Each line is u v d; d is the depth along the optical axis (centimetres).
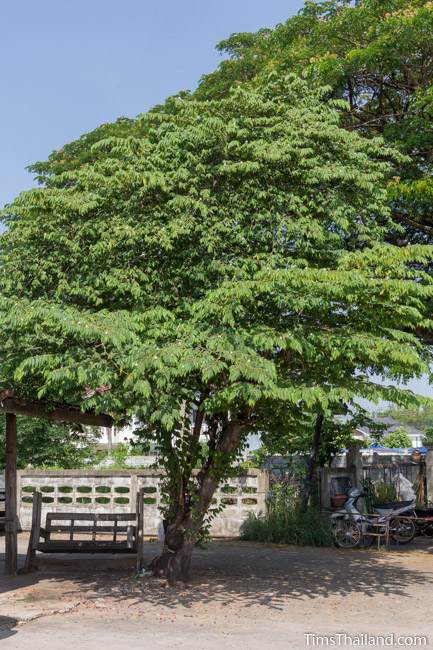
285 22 1814
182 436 1132
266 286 880
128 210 1038
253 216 1026
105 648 750
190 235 1015
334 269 1017
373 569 1307
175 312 992
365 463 2059
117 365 898
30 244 1052
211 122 1042
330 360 976
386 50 1518
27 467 2772
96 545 1212
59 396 1057
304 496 1839
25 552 1548
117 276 991
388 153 1173
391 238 1606
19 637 800
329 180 1057
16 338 977
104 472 2025
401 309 969
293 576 1220
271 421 1148
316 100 1169
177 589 1084
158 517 1950
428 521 1792
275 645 765
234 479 1881
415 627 857
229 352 870
